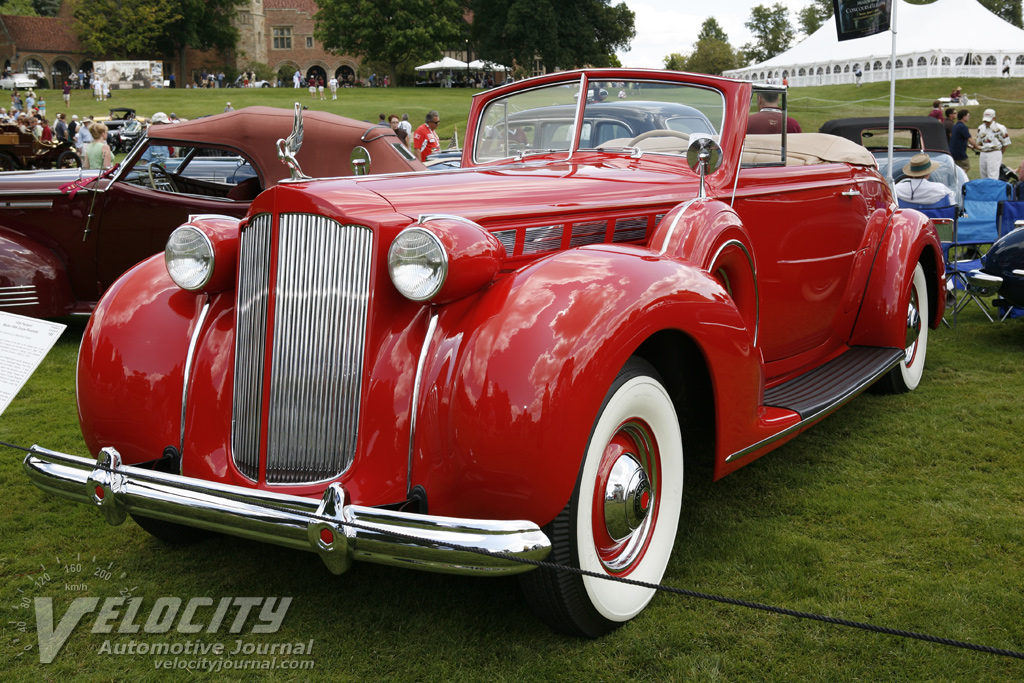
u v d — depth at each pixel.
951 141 12.46
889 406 4.35
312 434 2.20
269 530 1.96
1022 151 19.94
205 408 2.39
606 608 2.22
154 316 2.51
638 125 3.48
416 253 2.05
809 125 24.16
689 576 2.59
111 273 6.00
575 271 2.17
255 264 2.29
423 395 2.09
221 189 6.95
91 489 2.16
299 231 2.20
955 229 6.59
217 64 73.75
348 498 2.07
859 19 8.05
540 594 2.14
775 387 3.51
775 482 3.37
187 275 2.45
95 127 12.83
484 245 2.15
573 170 3.16
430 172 2.89
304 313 2.20
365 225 2.13
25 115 19.59
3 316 2.83
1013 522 2.92
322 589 2.58
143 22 62.62
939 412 4.21
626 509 2.25
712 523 2.98
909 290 4.14
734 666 2.13
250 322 2.30
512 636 2.29
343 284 2.16
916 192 7.23
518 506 1.99
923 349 4.68
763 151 3.47
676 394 2.62
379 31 63.09
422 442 2.07
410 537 1.82
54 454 2.24
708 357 2.39
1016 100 29.42
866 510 3.06
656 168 3.30
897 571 2.59
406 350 2.15
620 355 2.07
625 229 2.82
